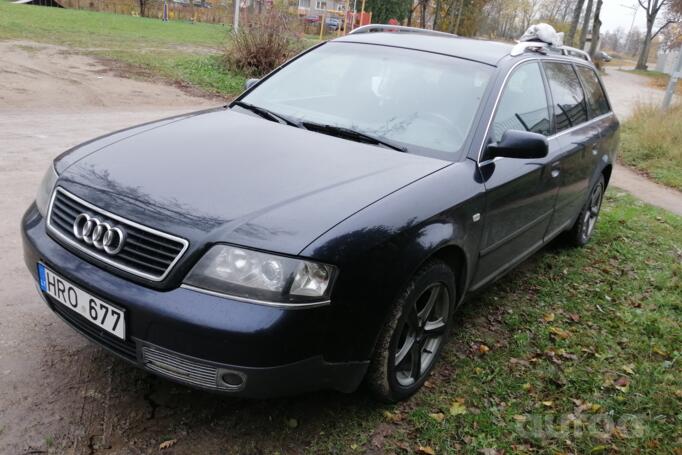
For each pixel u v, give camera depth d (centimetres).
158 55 1638
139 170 273
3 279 369
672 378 346
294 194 257
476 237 320
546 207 418
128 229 242
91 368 296
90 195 259
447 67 376
